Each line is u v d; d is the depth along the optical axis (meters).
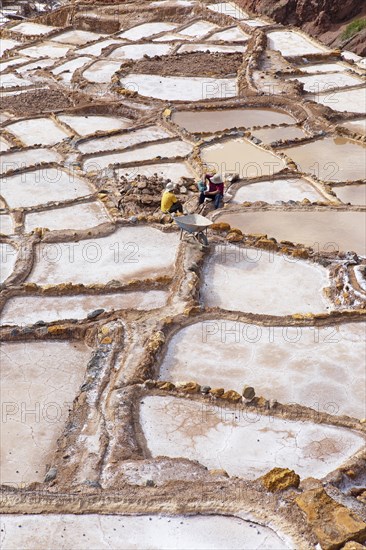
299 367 13.12
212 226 17.83
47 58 37.81
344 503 9.73
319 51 34.84
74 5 45.75
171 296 15.28
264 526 9.36
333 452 11.20
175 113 27.91
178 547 9.16
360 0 45.31
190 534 9.34
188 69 32.59
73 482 10.50
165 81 31.52
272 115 27.67
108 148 24.55
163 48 36.81
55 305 15.32
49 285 15.77
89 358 13.76
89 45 38.94
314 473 10.77
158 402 12.26
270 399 12.18
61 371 13.42
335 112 27.08
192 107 28.12
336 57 33.94
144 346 13.56
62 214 19.62
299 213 19.41
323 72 32.16
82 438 11.50
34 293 15.67
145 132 25.89
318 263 16.56
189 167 22.86
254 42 34.78
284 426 11.72
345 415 11.95
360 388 12.63
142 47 36.97
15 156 24.05
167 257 17.02
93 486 10.19
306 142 24.84
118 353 13.52
